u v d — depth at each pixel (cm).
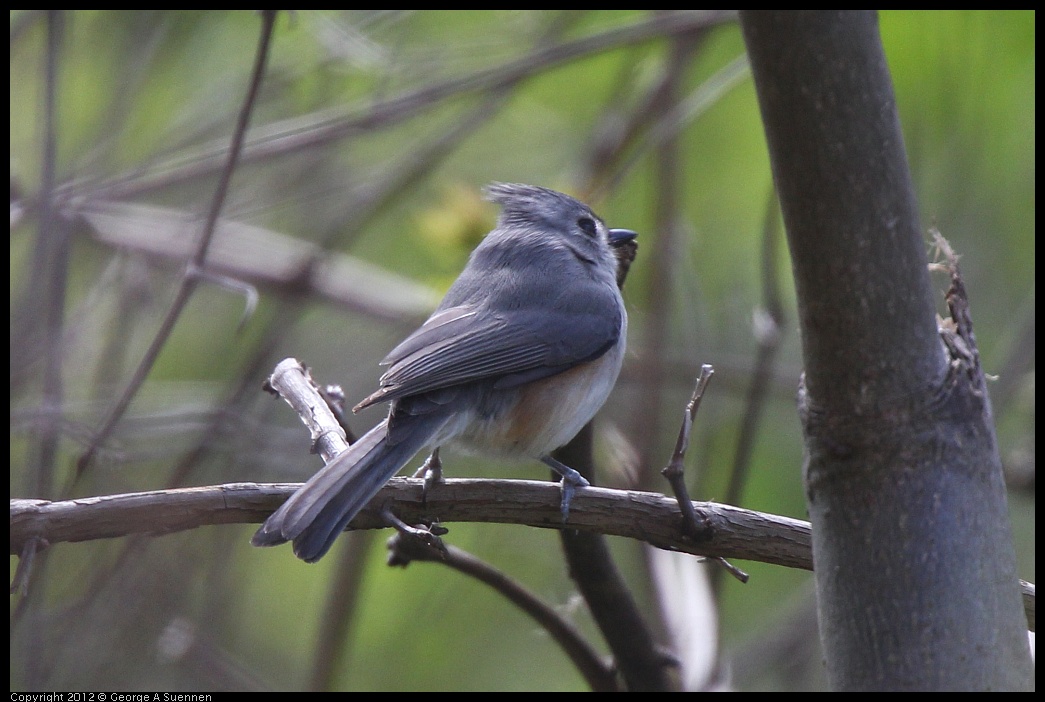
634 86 1234
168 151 1100
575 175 1205
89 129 1114
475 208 1090
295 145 1105
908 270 406
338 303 1201
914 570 411
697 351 1200
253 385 1112
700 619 817
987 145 1134
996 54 1108
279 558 1188
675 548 561
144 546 1009
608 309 800
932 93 1106
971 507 416
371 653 1097
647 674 702
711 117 1263
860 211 395
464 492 576
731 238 1247
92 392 1048
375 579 1118
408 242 1337
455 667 1099
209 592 1065
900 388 416
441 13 1229
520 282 796
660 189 1155
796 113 385
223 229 1170
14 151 1122
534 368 753
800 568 549
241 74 1164
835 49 377
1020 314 1141
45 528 495
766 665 1085
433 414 708
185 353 1188
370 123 1093
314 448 611
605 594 671
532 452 763
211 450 1023
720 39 1276
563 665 1109
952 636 404
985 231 1166
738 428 1179
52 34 791
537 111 1327
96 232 1088
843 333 412
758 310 997
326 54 1159
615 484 1030
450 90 1104
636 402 1159
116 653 970
